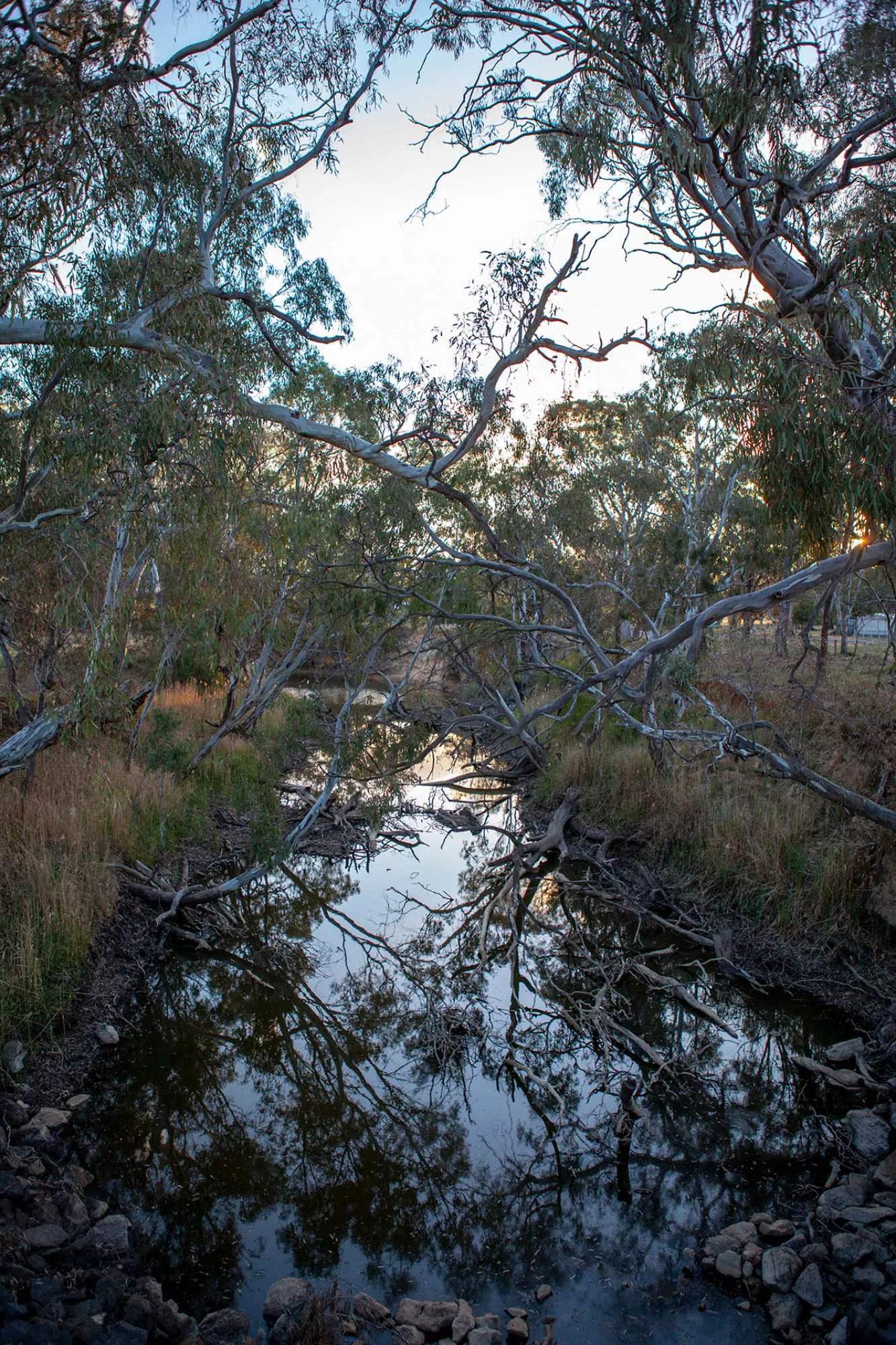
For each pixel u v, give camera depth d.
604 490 16.12
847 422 5.45
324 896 12.21
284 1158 6.64
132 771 12.57
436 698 20.59
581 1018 8.36
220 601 12.07
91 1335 4.27
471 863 13.79
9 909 8.31
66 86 5.50
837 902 9.17
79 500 8.01
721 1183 6.14
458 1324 4.78
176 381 7.10
